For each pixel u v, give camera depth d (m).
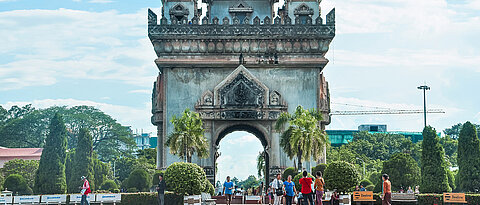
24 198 54.53
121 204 51.91
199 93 74.75
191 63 74.25
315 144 65.81
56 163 82.06
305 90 74.94
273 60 74.38
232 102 73.56
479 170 63.72
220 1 80.19
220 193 72.12
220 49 74.38
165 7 77.19
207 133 73.56
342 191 46.25
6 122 168.88
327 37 74.31
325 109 76.75
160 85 77.06
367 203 45.84
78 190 85.25
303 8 77.31
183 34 74.00
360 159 138.38
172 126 74.38
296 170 68.25
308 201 39.12
